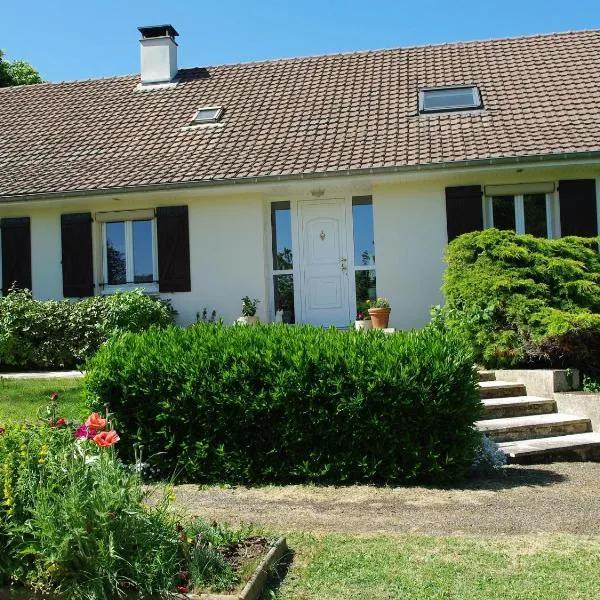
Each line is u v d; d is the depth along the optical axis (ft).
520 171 36.42
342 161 36.94
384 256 38.06
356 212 40.14
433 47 50.29
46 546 11.53
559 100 39.99
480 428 23.35
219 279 39.99
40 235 42.16
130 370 20.36
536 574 12.60
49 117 49.73
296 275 40.52
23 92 54.90
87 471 12.32
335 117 42.37
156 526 12.34
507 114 39.29
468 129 38.32
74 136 46.06
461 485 19.24
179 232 40.32
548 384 26.66
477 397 19.84
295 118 43.04
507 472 20.71
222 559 12.44
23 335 38.34
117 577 11.52
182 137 43.19
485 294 29.63
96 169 41.06
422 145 37.27
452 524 15.74
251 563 12.65
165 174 38.78
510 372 28.43
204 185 37.35
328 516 16.47
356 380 19.24
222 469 19.93
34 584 11.75
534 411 25.86
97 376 20.57
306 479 19.69
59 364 38.60
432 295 37.58
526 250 30.25
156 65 51.24
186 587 11.54
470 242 31.73
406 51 50.26
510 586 12.09
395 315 37.93
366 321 36.73
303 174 36.17
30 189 39.96
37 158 43.93
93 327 37.83
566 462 22.24
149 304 37.70
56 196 39.11
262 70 50.72
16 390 30.91
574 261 29.96
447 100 42.11
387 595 11.89
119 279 41.86
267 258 40.40
